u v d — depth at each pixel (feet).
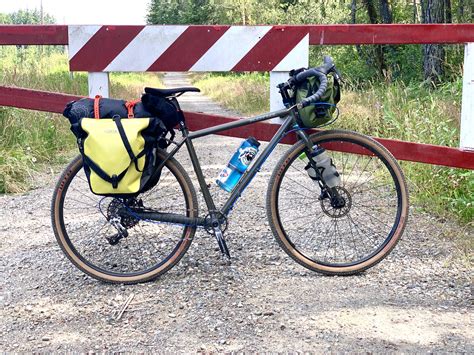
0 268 13.07
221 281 12.09
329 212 12.89
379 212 15.81
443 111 22.17
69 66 14.05
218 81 114.21
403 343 9.41
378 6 75.61
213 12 192.03
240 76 110.32
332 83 12.20
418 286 11.70
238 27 13.94
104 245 14.01
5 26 13.85
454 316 10.36
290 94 12.66
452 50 43.86
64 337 9.82
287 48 14.02
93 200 16.26
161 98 11.61
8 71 35.55
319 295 11.35
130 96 58.08
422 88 32.81
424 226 15.35
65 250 12.11
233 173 12.36
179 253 12.28
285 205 16.24
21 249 14.34
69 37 13.91
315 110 12.21
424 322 10.14
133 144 11.05
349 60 66.28
